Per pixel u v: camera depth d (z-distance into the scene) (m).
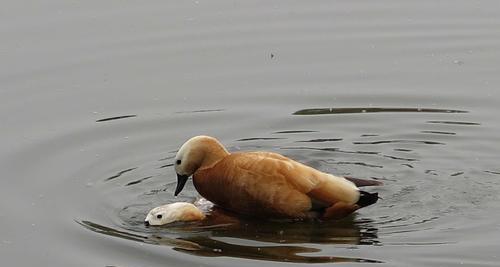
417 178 14.34
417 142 15.58
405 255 12.29
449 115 16.48
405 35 19.45
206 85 17.72
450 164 14.77
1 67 18.09
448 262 12.10
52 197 14.09
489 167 14.62
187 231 13.08
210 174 13.68
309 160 15.03
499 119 16.28
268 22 19.89
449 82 17.72
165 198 14.09
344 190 13.34
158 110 16.88
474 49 18.95
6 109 16.78
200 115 16.69
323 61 18.52
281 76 17.98
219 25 19.73
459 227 12.95
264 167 13.42
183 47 18.94
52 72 18.02
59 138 15.84
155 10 20.36
